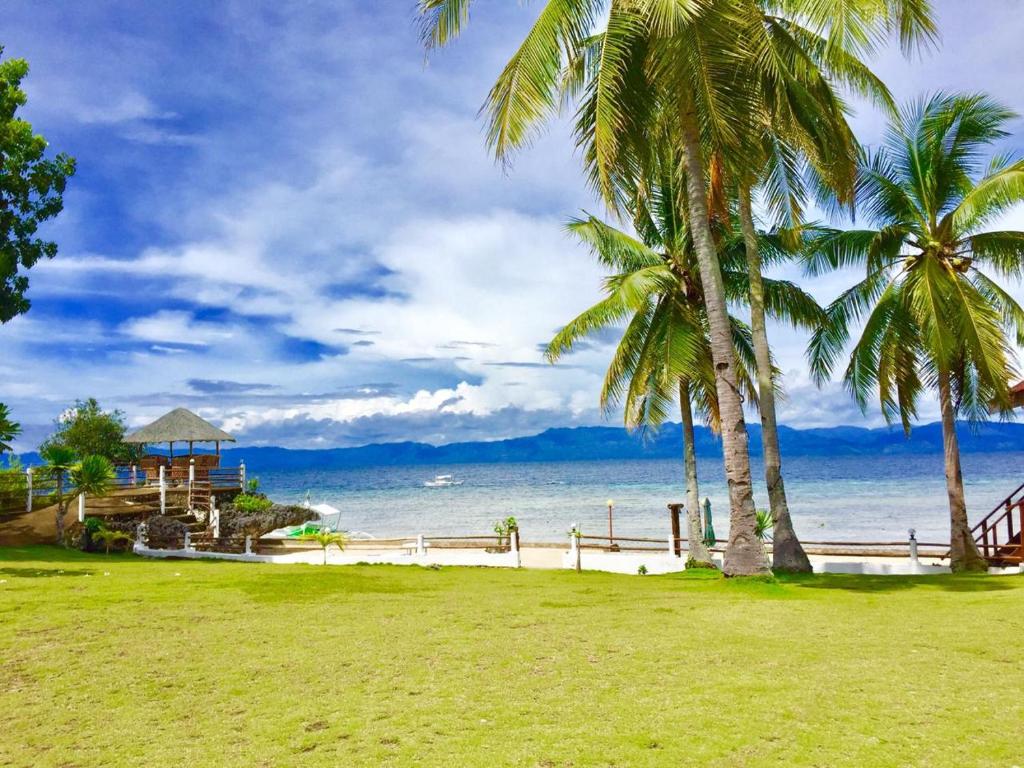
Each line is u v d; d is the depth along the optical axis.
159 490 27.09
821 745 4.96
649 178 15.32
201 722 5.70
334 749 5.08
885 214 17.81
